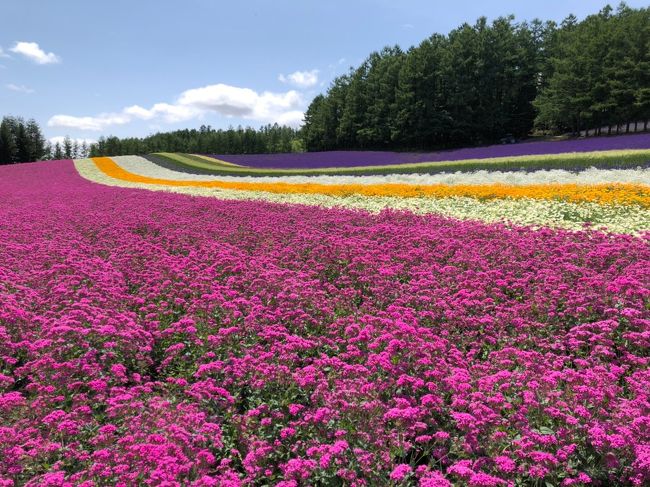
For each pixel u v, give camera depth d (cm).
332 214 1680
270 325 756
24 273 1046
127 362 695
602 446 451
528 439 464
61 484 418
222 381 623
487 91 8500
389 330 702
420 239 1200
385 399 565
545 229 1234
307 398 578
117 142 13200
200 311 798
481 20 8850
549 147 4378
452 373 579
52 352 654
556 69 7438
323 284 986
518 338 705
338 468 454
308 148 10744
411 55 8306
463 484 433
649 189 1719
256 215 1748
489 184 2377
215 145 12400
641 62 6469
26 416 548
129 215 1848
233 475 450
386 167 3791
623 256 987
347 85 10056
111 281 970
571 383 559
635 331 698
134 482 437
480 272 930
